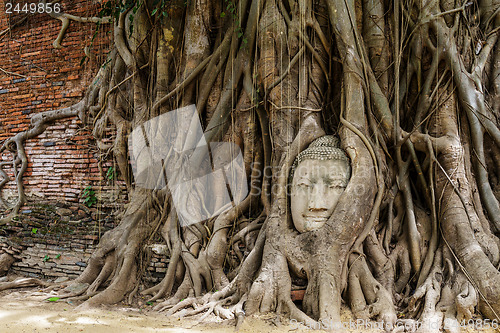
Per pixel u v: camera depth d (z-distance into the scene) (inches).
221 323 171.6
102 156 280.5
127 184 263.4
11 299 199.2
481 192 208.4
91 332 154.4
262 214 226.1
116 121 269.4
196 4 251.0
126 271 214.2
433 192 203.2
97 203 277.7
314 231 187.9
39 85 316.8
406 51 226.5
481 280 173.3
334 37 222.4
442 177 204.5
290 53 225.0
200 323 172.4
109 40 292.7
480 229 194.4
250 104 236.4
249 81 236.4
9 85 324.8
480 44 224.2
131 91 267.7
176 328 164.9
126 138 261.9
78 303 198.1
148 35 257.6
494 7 227.6
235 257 221.1
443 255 194.5
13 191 309.4
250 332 161.0
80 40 307.9
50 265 255.4
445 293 178.5
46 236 263.4
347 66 208.2
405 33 225.0
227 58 245.0
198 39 249.8
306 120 215.6
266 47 225.3
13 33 327.3
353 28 212.7
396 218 212.4
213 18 256.1
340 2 213.0
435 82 217.2
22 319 165.0
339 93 224.4
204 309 187.0
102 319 171.8
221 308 182.1
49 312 177.8
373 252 196.4
